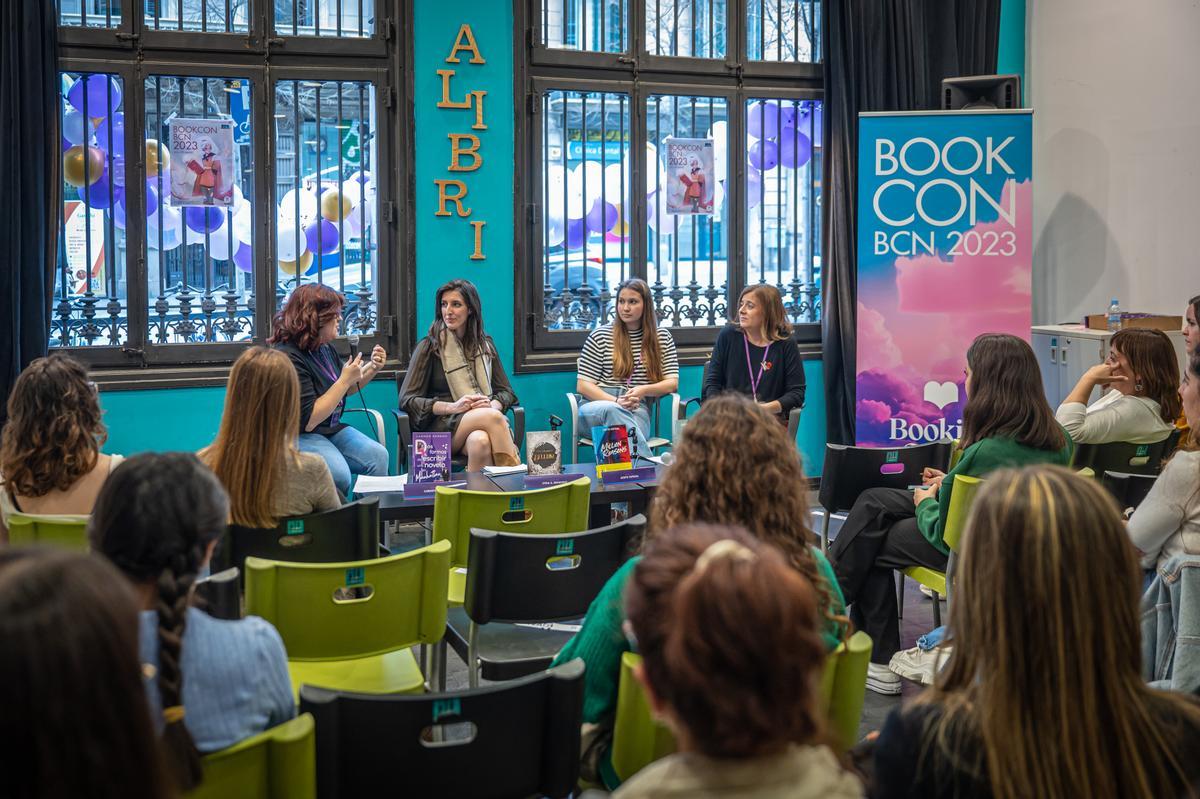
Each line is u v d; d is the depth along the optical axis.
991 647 1.37
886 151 6.21
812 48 6.66
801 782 1.13
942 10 6.58
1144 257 6.28
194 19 5.54
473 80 5.89
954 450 3.98
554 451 3.97
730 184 6.54
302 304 4.85
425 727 1.74
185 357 5.61
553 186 6.22
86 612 0.91
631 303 5.82
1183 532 2.35
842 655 1.96
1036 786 1.33
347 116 5.82
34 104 5.11
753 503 1.93
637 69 6.24
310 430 4.81
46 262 5.22
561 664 2.01
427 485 3.74
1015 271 6.23
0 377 5.12
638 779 1.16
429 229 5.90
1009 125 6.18
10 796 0.88
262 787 1.58
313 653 2.46
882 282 6.27
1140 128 6.26
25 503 2.89
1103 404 4.07
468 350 5.46
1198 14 5.88
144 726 0.95
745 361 5.82
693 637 1.10
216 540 1.63
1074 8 6.61
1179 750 1.38
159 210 5.59
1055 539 1.34
